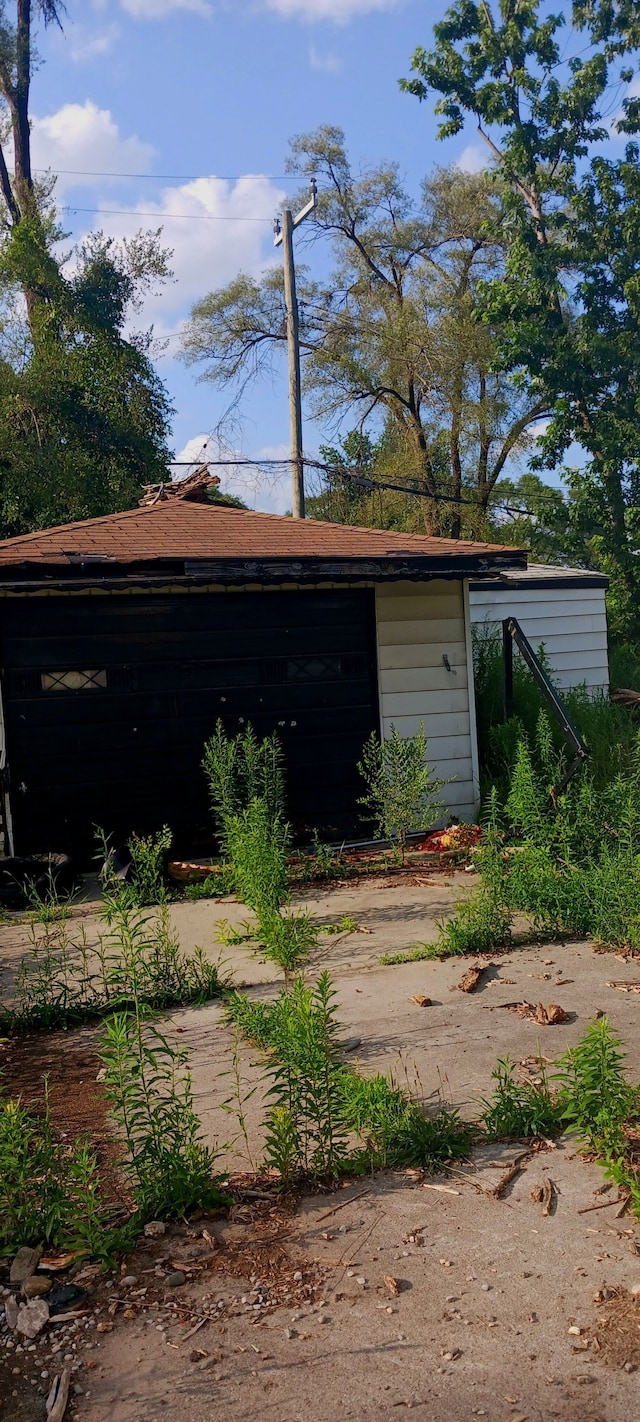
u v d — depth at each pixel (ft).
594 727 41.45
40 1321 10.14
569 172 81.51
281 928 21.21
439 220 109.50
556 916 23.35
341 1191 12.46
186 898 28.43
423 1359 9.39
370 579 32.07
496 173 84.64
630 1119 13.55
